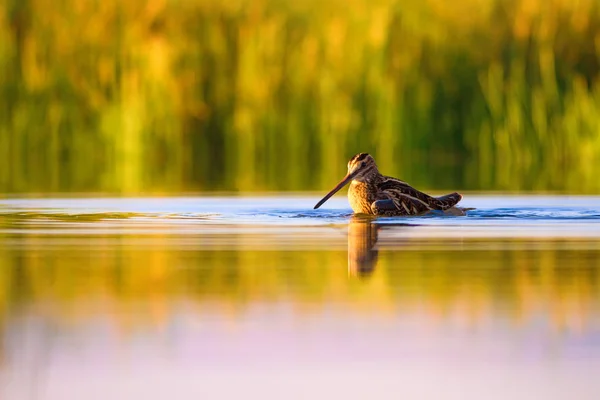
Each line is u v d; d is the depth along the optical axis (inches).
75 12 991.0
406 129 959.0
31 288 328.2
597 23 999.6
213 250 422.9
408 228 518.3
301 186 812.6
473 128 963.3
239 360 241.1
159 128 975.6
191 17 1011.3
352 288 328.2
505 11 1009.5
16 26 991.0
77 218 572.4
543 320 280.7
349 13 992.9
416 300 308.2
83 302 304.3
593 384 222.7
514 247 432.5
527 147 951.0
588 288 327.9
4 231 502.6
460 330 270.2
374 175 607.2
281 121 975.0
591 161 930.7
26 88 976.9
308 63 978.7
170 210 620.1
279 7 1016.2
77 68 983.0
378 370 233.0
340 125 960.9
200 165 976.9
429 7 997.2
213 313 289.0
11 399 213.6
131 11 995.9
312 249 426.0
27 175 901.2
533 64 986.7
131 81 977.5
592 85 992.2
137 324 275.0
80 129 976.3
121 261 389.4
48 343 255.4
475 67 983.0
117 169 951.6
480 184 825.5
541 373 230.7
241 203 670.5
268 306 299.0
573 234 486.6
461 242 451.5
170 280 343.6
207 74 996.6
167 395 214.7
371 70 968.9
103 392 216.8
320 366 236.2
